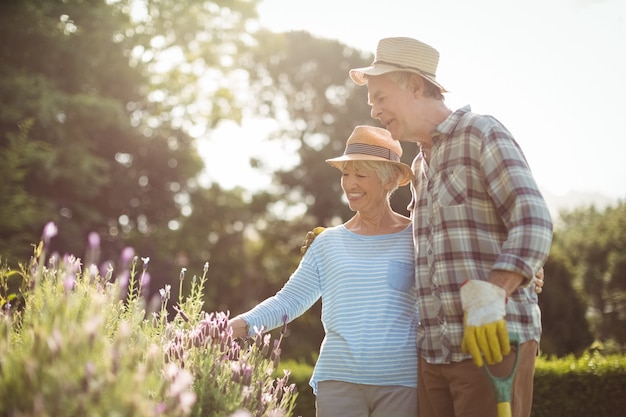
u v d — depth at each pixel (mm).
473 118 2309
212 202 20219
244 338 2734
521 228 2068
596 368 7027
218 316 2363
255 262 23719
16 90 13945
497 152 2201
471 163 2270
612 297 23000
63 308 1790
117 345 1626
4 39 14617
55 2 15336
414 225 2498
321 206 23906
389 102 2443
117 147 17078
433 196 2352
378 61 2465
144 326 2400
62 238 14125
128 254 2240
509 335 2029
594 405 7000
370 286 2758
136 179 18172
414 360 2660
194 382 2064
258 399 2154
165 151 18312
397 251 2816
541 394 7105
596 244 26125
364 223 2945
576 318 16406
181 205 19547
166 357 2078
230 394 2062
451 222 2275
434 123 2422
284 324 2688
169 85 19188
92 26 15836
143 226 18516
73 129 15461
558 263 16734
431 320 2373
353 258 2830
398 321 2709
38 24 14617
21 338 2029
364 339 2699
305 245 3055
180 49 19391
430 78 2404
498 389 1994
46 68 15250
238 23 19953
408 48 2420
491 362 1962
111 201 17219
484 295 1979
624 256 23938
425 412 2525
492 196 2207
